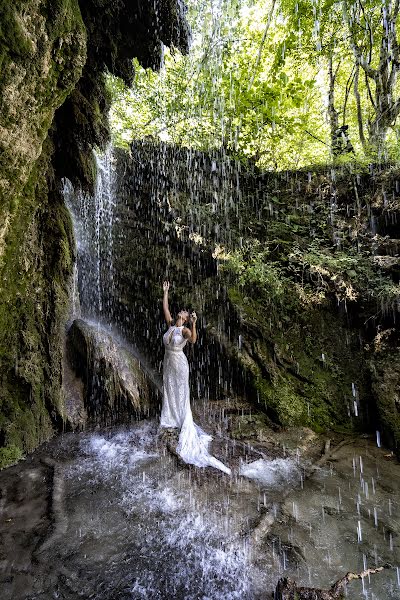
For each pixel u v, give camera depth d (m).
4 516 3.79
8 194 3.35
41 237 5.45
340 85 12.46
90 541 3.43
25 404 5.34
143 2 4.22
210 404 6.82
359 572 3.11
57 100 3.43
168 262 8.50
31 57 2.83
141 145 9.95
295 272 7.43
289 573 3.10
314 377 6.46
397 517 3.84
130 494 4.20
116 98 9.91
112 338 6.76
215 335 7.27
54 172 5.47
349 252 7.42
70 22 3.08
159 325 8.27
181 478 4.54
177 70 9.06
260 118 8.62
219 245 8.10
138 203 9.48
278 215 8.62
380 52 8.96
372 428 5.81
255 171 9.61
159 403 6.40
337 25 9.08
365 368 6.27
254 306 7.32
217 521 3.75
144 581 2.98
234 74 8.41
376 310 6.48
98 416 6.15
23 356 5.31
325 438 5.66
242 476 4.61
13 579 2.99
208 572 3.09
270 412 6.20
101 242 9.30
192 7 7.93
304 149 10.70
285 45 8.52
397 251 6.91
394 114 8.87
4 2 2.51
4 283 4.51
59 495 4.13
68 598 2.81
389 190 7.53
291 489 4.34
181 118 10.06
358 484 4.45
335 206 8.12
